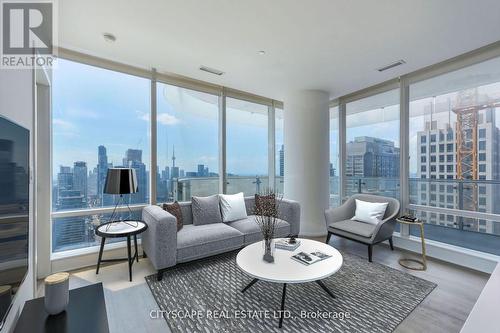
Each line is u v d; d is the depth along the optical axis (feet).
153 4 6.22
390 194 12.53
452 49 8.59
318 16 6.73
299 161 13.17
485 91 9.25
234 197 11.81
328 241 11.67
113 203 10.12
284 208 11.95
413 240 10.78
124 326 5.77
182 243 8.45
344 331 5.59
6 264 3.31
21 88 4.71
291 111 13.41
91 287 4.73
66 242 9.15
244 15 6.69
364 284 7.78
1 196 3.15
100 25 7.15
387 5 6.25
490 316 3.35
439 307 6.54
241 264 6.65
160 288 7.51
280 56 9.16
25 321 3.68
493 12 6.50
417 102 11.34
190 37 7.85
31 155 5.36
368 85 12.30
